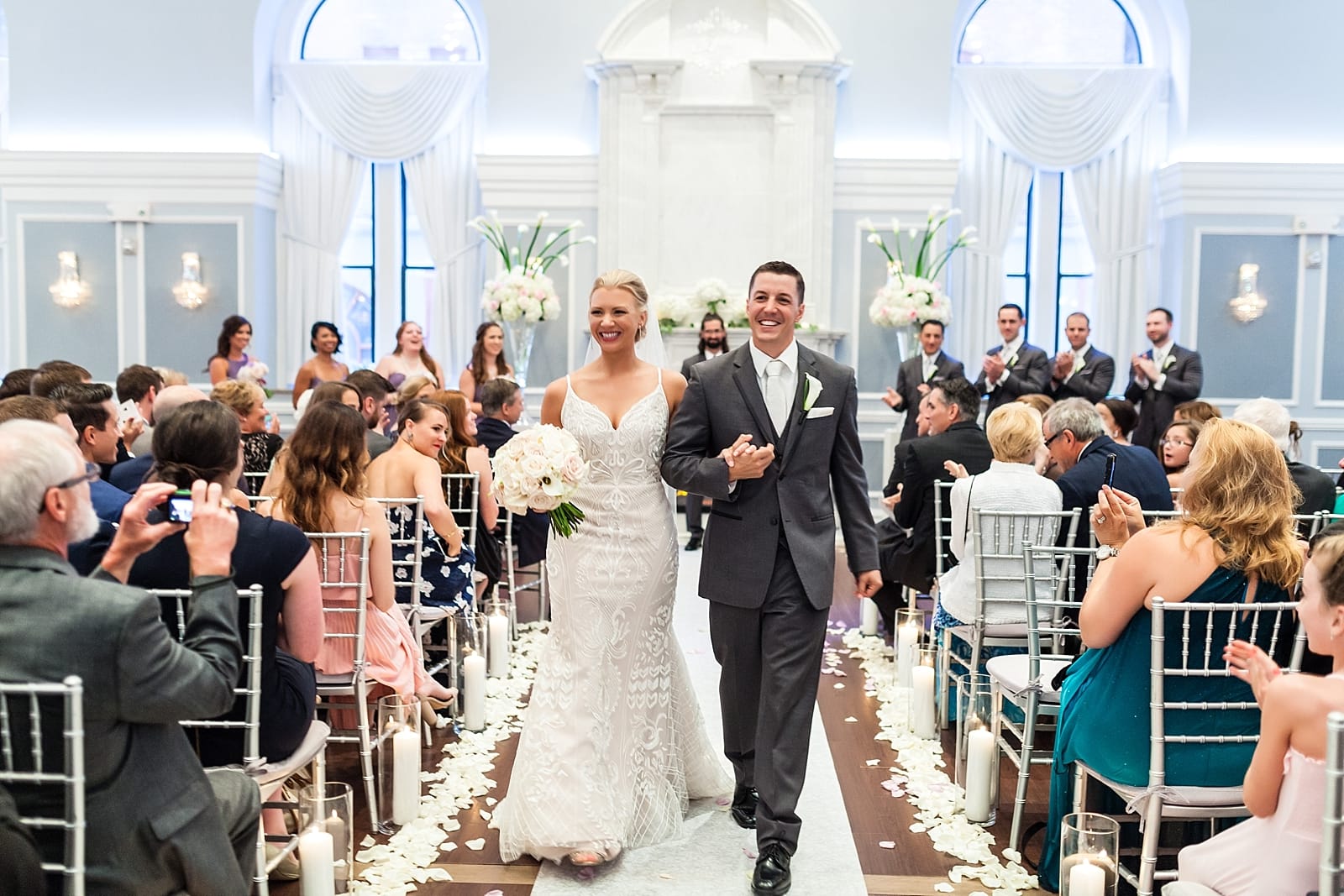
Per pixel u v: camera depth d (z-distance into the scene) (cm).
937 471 477
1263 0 970
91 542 286
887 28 988
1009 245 1048
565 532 315
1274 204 966
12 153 983
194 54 996
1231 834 224
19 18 996
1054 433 423
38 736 180
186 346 1002
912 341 903
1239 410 424
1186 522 266
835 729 444
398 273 1062
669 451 318
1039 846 336
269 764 272
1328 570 201
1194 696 265
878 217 984
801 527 306
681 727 356
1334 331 977
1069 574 361
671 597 340
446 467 528
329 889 278
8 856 172
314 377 833
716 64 970
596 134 1003
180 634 246
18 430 196
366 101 1027
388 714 352
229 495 273
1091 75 1012
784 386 313
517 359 938
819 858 327
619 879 311
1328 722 176
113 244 997
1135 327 1023
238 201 990
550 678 329
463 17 1039
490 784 379
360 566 341
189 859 204
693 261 978
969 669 419
